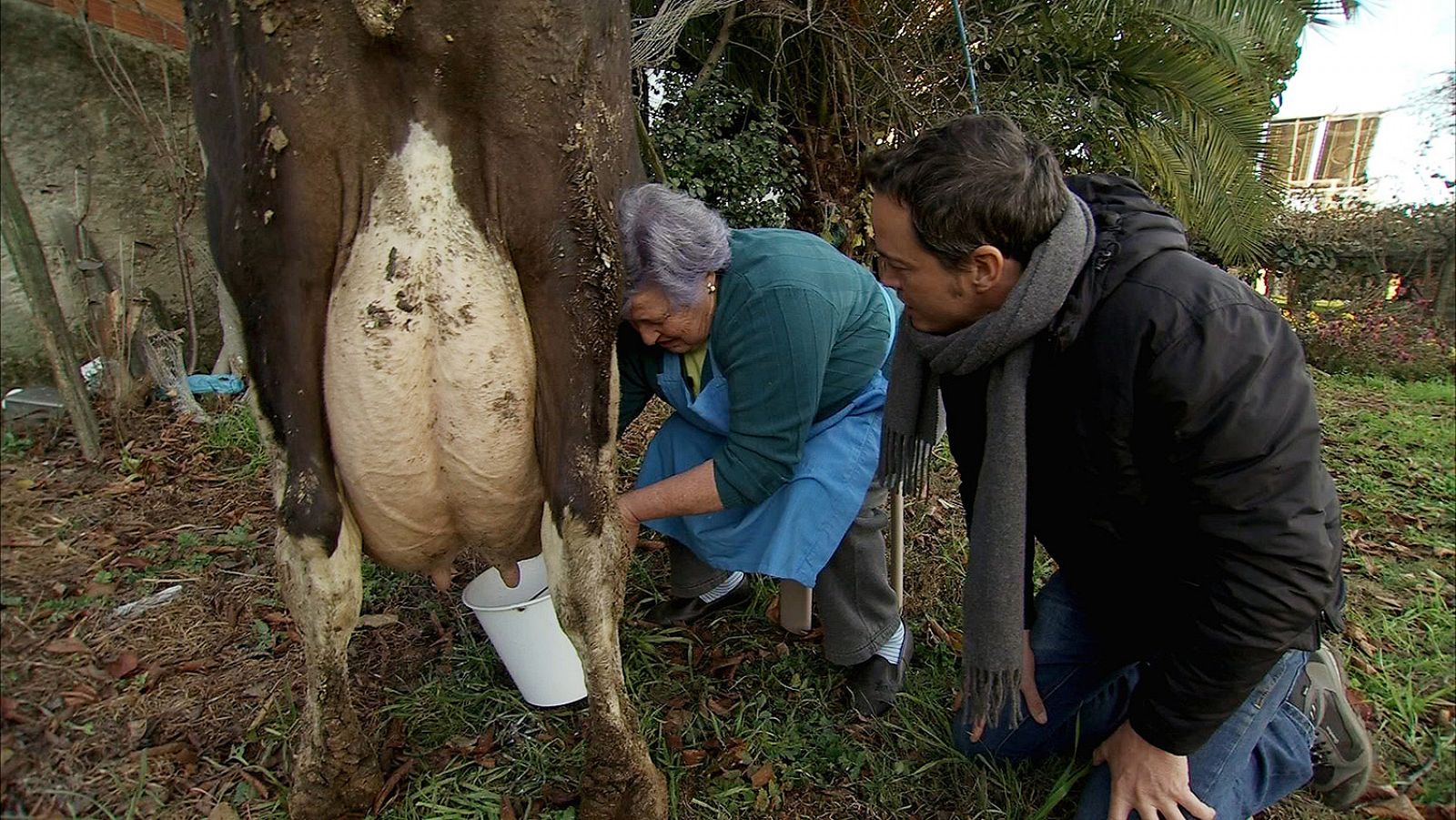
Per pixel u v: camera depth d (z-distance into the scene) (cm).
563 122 151
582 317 157
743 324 185
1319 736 186
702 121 523
